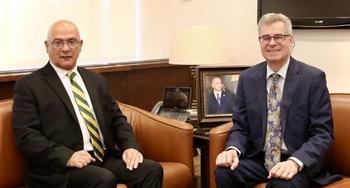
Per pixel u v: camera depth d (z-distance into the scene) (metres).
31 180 2.36
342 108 2.49
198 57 2.92
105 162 2.52
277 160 2.33
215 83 2.96
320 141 2.22
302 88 2.32
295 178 2.11
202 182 2.80
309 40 3.33
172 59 3.01
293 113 2.31
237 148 2.36
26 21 3.11
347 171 2.45
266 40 2.32
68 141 2.41
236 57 3.76
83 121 2.48
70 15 3.39
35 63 3.19
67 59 2.48
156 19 4.05
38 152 2.28
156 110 3.13
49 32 2.48
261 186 2.24
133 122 2.83
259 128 2.39
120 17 3.80
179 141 2.68
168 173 2.52
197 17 3.92
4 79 2.90
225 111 2.95
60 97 2.43
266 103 2.38
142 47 4.02
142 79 3.92
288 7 3.27
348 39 3.16
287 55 2.35
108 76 3.64
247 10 3.65
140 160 2.44
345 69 3.20
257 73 2.44
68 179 2.25
